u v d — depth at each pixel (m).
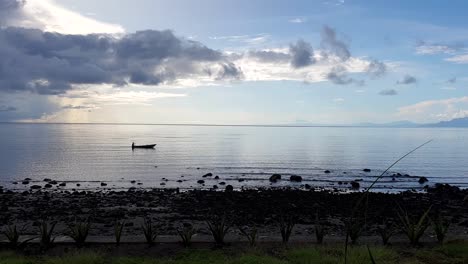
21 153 62.00
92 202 22.45
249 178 37.91
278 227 14.45
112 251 9.80
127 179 36.59
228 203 21.53
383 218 16.36
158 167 46.38
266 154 65.06
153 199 23.72
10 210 19.42
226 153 66.62
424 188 32.25
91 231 13.37
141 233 12.90
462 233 12.98
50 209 19.77
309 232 13.23
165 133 180.62
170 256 9.40
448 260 9.03
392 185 34.19
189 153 66.25
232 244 10.38
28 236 11.26
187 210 19.27
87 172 41.34
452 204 22.64
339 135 165.62
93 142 97.62
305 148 80.81
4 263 8.58
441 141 114.12
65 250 9.89
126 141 104.06
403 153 68.25
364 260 8.82
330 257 8.99
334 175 40.12
